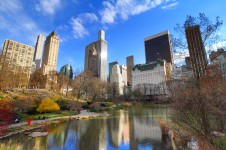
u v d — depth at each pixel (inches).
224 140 361.1
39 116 1306.6
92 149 625.9
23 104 1322.6
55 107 1568.7
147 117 1478.8
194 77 409.1
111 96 4200.3
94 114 1771.7
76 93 3142.2
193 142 509.4
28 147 631.8
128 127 1043.3
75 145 671.1
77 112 1856.5
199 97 363.6
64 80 3329.2
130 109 2503.7
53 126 1072.2
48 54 7770.7
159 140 708.0
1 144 657.0
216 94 353.7
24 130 885.8
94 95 3078.2
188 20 440.8
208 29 403.2
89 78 3046.3
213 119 376.2
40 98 1720.0
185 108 415.2
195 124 420.2
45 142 703.7
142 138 762.2
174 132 648.4
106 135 840.9
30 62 3890.3
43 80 3408.0
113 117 1544.0
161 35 5787.4
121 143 695.7
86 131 935.0
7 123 909.8
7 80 2043.6
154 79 5447.8
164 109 2252.7
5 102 1098.7
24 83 2736.2
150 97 3951.8
